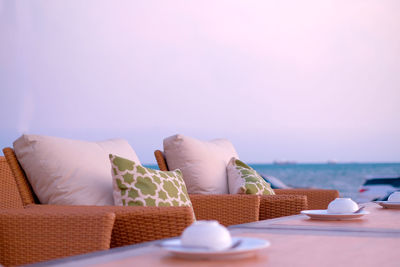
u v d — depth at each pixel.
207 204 2.95
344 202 1.72
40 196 2.58
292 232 1.24
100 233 1.83
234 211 2.91
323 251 0.95
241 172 3.62
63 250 1.86
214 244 0.88
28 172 2.56
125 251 0.97
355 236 1.17
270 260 0.86
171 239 1.12
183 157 3.46
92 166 2.68
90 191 2.61
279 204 3.19
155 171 2.75
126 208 2.09
